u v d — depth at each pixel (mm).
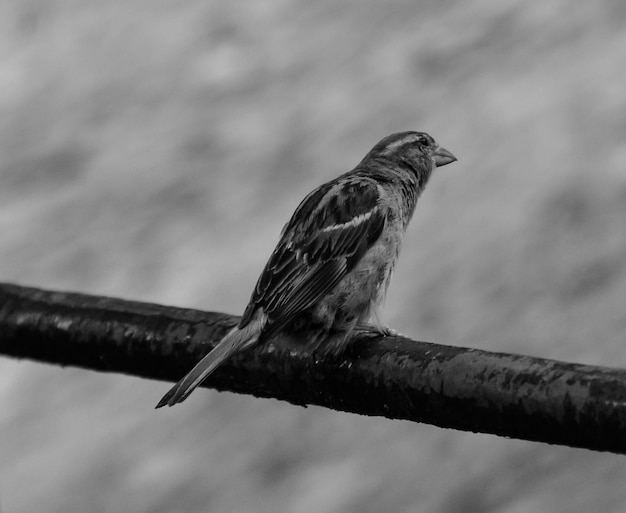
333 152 21594
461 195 18656
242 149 22484
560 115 19750
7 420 16000
